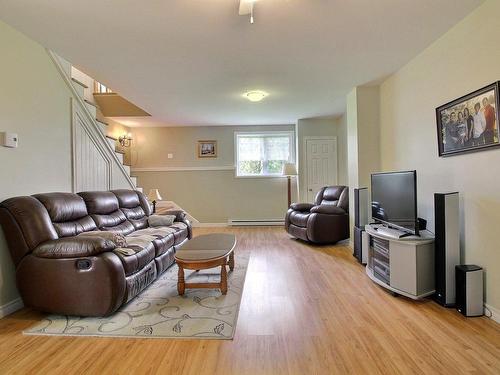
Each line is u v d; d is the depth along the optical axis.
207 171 7.04
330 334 2.07
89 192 3.41
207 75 3.62
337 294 2.80
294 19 2.39
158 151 7.03
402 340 1.97
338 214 4.84
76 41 2.72
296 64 3.33
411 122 3.34
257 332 2.12
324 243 4.96
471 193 2.44
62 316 2.39
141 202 4.52
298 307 2.52
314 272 3.47
